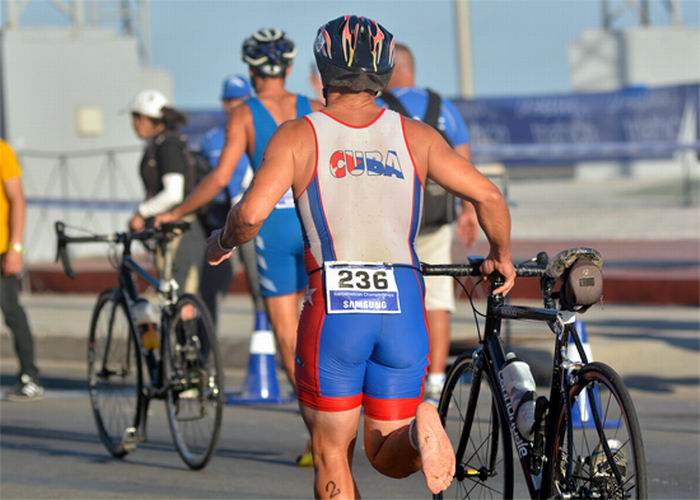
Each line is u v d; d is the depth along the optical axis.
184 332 17.25
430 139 10.92
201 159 23.25
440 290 19.83
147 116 22.39
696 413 20.28
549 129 55.38
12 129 47.16
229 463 17.48
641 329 26.80
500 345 12.21
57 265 42.38
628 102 54.44
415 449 10.63
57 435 19.89
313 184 10.63
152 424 20.64
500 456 12.45
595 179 84.25
